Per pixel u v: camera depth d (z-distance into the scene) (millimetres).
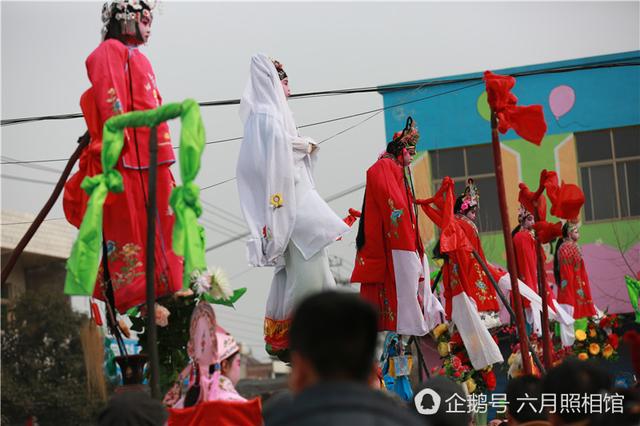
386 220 9773
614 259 22047
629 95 22031
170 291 7250
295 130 9016
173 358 7723
